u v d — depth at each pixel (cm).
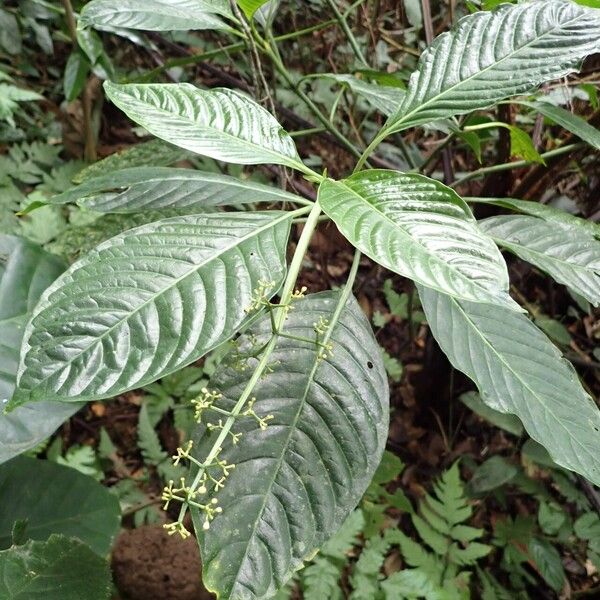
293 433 35
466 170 101
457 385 92
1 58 113
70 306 29
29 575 41
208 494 33
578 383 41
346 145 61
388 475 81
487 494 94
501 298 25
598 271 45
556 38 39
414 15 84
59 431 92
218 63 97
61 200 41
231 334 29
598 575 94
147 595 67
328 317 39
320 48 102
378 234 28
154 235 32
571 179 88
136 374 28
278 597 75
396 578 81
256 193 41
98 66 87
